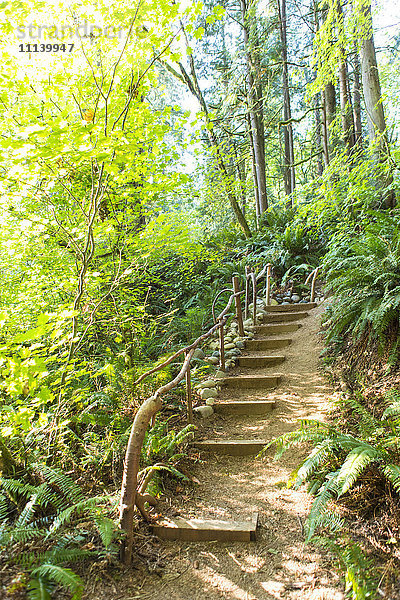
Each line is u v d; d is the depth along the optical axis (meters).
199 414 4.16
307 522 2.27
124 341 4.99
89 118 4.11
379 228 4.53
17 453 2.80
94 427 3.47
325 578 2.12
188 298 8.00
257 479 3.14
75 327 3.51
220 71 12.80
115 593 2.01
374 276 4.08
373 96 6.78
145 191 4.59
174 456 3.12
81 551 2.04
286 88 14.18
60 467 2.87
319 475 2.81
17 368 2.45
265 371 5.07
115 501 2.46
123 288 5.35
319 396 4.14
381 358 3.91
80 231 4.13
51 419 3.10
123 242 4.91
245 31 11.62
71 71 3.91
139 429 2.34
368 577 1.95
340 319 4.42
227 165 12.48
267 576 2.19
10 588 1.80
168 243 5.22
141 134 4.11
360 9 6.64
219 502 2.87
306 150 18.61
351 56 11.65
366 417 3.00
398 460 2.52
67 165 3.51
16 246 4.45
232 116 11.74
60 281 4.47
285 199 10.55
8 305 4.49
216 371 5.13
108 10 3.56
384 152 6.45
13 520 2.38
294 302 7.39
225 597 2.06
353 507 2.54
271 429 3.79
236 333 6.18
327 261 5.75
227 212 12.40
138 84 4.02
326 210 7.15
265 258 8.70
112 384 3.73
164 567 2.26
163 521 2.59
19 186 3.66
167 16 3.65
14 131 4.03
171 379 4.32
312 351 5.22
